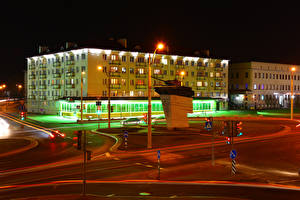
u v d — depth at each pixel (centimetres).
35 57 8538
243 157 2625
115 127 5056
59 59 7694
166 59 7825
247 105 9506
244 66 9769
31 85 8869
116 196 1520
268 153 2812
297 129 4734
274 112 8375
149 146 3039
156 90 4428
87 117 6419
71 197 1491
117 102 6812
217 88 8831
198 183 1795
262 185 1742
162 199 1465
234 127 2058
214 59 8744
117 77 7088
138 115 7156
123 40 7419
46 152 2945
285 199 1458
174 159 2550
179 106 4353
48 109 8038
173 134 4012
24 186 1744
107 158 2623
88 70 6725
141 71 7444
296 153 2814
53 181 1859
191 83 8312
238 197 1493
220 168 2214
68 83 7262
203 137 3800
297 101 10750
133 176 1986
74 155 2786
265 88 9925
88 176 1988
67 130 4791
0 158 2656
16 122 6119
